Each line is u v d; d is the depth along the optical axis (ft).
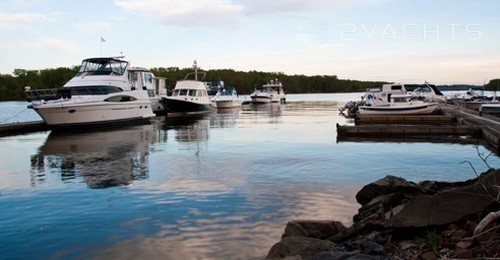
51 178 39.78
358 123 100.78
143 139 72.08
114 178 39.14
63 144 66.44
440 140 68.74
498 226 17.84
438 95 161.48
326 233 22.04
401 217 21.54
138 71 116.16
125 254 21.36
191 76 351.46
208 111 157.48
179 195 32.35
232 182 36.55
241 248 21.90
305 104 235.81
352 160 47.88
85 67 102.68
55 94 91.09
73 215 27.73
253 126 97.30
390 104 110.32
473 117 96.27
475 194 21.49
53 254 21.53
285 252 18.94
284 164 45.27
